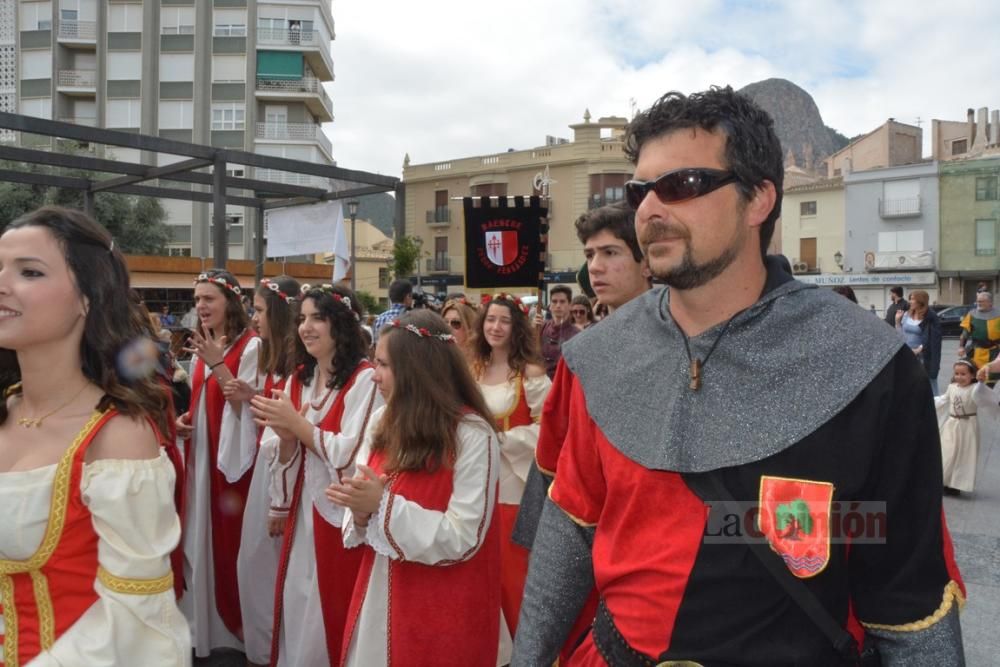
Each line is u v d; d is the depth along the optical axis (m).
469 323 5.15
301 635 3.42
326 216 8.77
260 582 3.81
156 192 9.13
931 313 10.16
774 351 1.39
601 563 1.52
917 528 1.33
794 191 41.44
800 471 1.31
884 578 1.35
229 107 34.22
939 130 46.19
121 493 1.63
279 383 4.05
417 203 42.53
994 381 6.66
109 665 1.57
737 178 1.42
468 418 2.71
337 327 3.62
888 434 1.33
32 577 1.64
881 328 1.38
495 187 39.62
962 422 6.54
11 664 1.61
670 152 1.44
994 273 37.06
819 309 1.42
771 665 1.30
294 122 35.06
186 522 4.15
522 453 3.91
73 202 23.22
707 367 1.44
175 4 33.94
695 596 1.36
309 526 3.50
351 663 2.66
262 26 34.50
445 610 2.60
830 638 1.31
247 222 32.44
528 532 2.15
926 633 1.30
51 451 1.69
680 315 1.55
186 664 1.71
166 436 1.88
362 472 2.53
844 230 40.09
